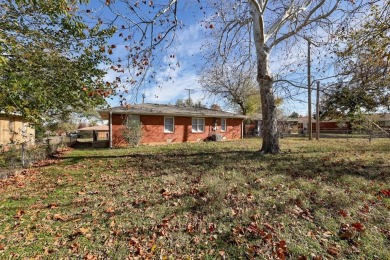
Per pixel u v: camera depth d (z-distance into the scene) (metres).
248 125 30.19
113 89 6.18
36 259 2.51
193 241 2.81
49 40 6.25
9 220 3.48
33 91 5.20
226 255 2.53
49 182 5.76
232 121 21.17
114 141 14.47
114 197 4.41
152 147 13.52
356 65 5.80
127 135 14.02
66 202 4.21
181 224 3.23
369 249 2.53
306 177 5.37
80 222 3.37
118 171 6.85
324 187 4.57
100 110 13.84
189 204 3.90
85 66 6.95
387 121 21.20
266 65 8.86
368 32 4.16
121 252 2.62
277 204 3.76
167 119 16.55
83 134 35.28
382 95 7.17
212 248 2.66
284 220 3.22
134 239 2.87
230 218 3.35
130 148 13.30
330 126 36.47
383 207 3.53
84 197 4.46
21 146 8.37
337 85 7.54
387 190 4.22
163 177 5.80
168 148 12.71
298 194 4.21
